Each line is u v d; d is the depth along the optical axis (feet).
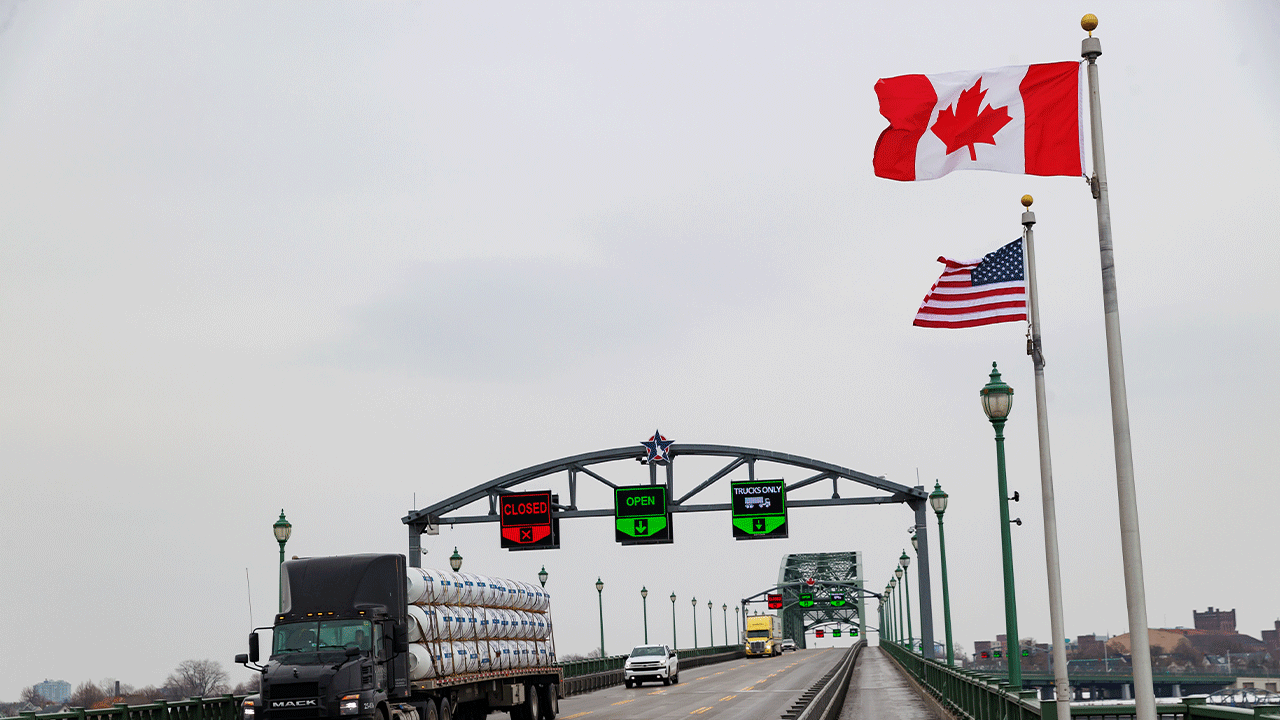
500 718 139.74
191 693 118.93
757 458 176.65
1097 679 152.35
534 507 172.14
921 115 56.95
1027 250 73.26
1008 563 84.17
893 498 178.70
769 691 176.35
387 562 88.48
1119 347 48.96
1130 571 47.21
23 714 84.79
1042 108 56.13
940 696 123.24
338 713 80.89
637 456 175.73
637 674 207.82
